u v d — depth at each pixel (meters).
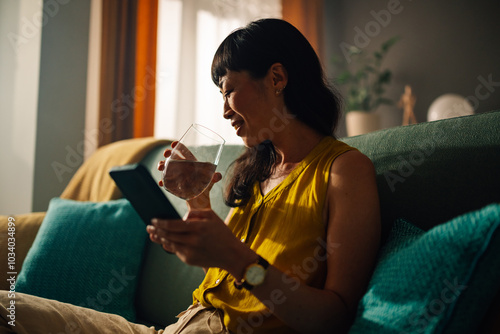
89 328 0.95
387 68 4.80
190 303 1.28
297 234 0.85
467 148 0.84
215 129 3.58
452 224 0.66
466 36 4.36
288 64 0.99
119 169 0.71
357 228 0.77
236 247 0.68
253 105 0.97
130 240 1.44
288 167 1.00
